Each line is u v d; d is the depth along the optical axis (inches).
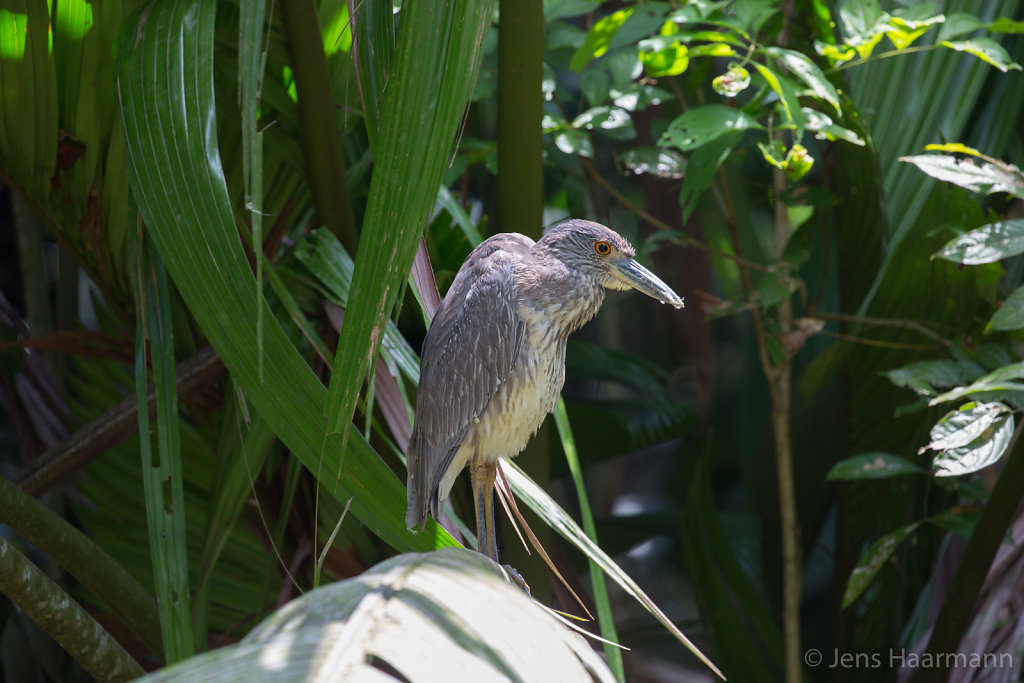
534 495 248.5
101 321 270.8
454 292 250.2
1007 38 268.8
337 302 253.0
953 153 269.0
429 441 249.1
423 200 237.5
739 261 268.5
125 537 270.5
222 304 245.8
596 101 265.6
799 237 268.5
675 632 242.8
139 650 265.9
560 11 264.5
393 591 208.2
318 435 246.1
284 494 256.4
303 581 261.1
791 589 271.3
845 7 262.1
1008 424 251.8
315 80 253.0
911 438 270.4
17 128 253.0
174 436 248.1
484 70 269.1
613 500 443.8
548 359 249.9
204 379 257.3
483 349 249.0
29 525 248.1
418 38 237.5
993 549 256.1
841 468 261.7
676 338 446.0
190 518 267.6
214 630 268.1
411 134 237.5
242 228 255.0
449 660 186.5
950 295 265.6
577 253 250.4
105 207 255.4
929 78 270.5
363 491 246.2
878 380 269.4
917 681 260.2
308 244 254.5
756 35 264.4
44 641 270.1
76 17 251.3
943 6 269.7
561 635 233.0
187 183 245.8
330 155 254.7
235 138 255.9
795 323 268.7
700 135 258.1
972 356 262.7
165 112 246.2
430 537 247.9
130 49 247.4
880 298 267.6
